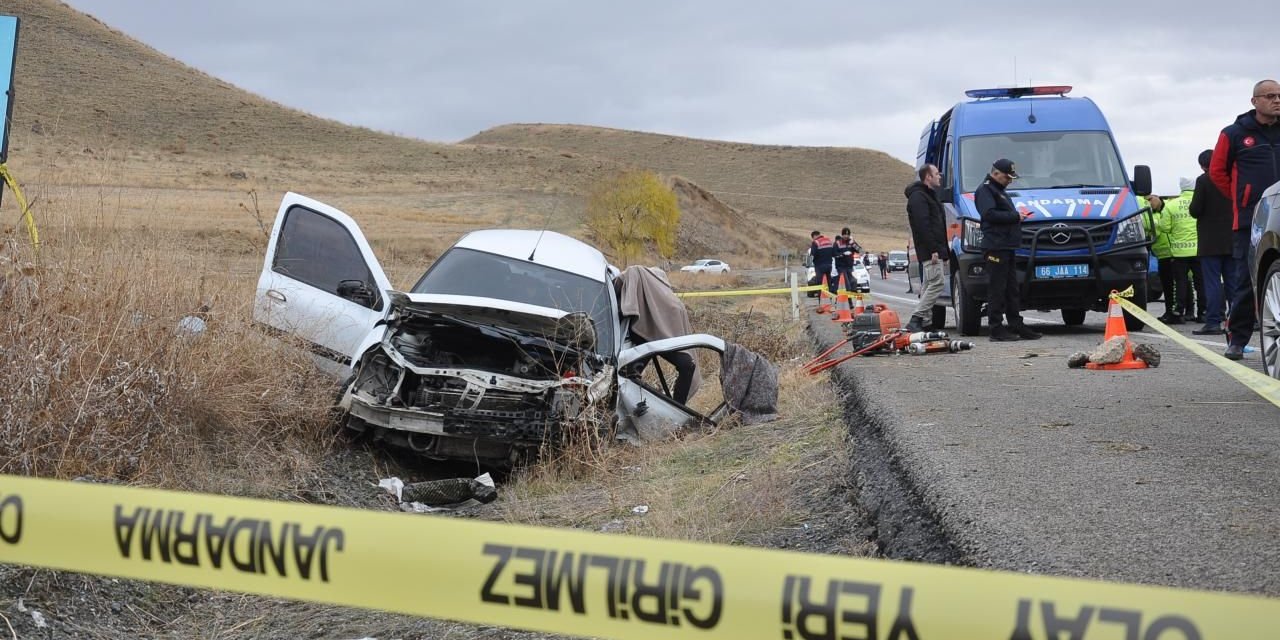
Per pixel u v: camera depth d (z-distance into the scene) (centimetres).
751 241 11362
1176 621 169
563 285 918
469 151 11544
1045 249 1288
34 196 792
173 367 682
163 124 9650
